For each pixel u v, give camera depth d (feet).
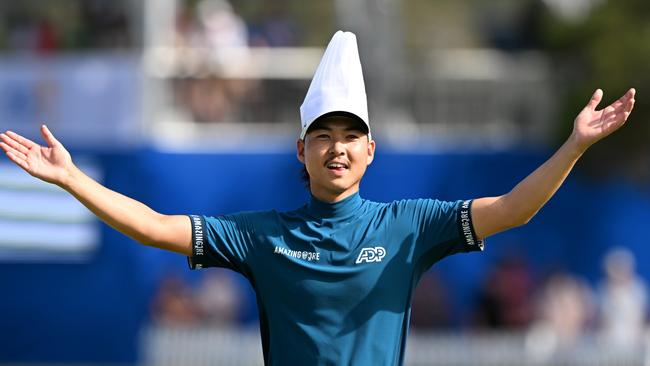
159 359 181.57
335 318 64.18
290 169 193.88
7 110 189.06
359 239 64.75
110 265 187.62
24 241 185.06
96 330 187.83
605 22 200.44
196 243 65.10
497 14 217.36
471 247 65.21
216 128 197.06
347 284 64.23
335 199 65.21
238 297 189.88
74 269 187.32
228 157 192.85
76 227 186.29
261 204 193.16
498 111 202.08
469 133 200.95
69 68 190.19
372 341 64.08
